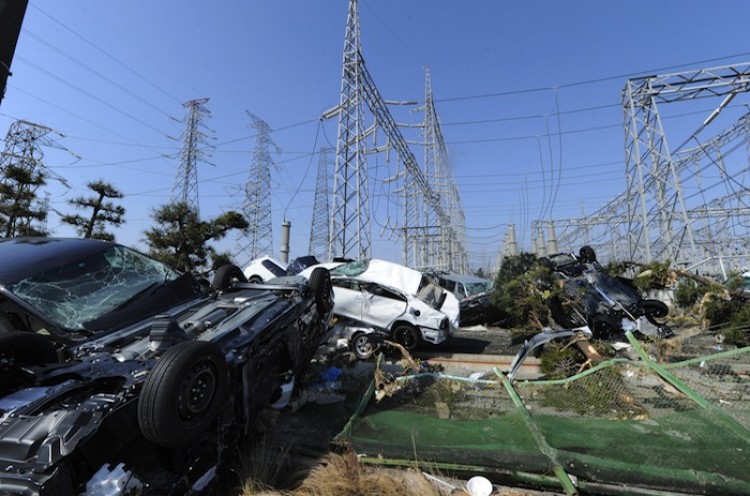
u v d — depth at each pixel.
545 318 9.24
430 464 3.53
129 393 2.63
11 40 4.55
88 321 3.97
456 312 10.09
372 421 4.47
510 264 13.61
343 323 9.15
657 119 18.08
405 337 9.07
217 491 3.22
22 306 3.84
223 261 14.24
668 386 4.67
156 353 3.16
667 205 19.36
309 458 3.79
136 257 5.18
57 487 2.10
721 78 16.86
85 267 4.53
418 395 5.20
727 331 7.05
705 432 3.67
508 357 8.09
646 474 3.13
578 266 9.72
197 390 2.74
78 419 2.33
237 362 3.39
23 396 2.53
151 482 2.56
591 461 3.27
